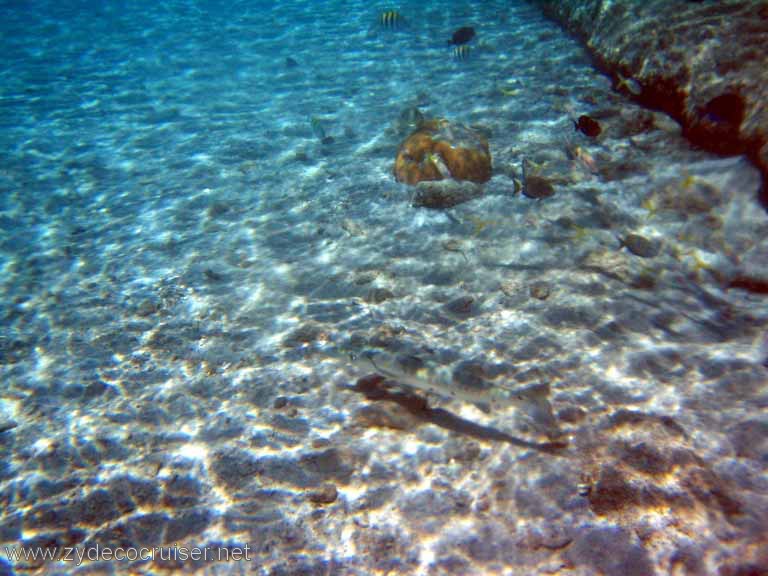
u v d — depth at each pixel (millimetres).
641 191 3025
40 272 3172
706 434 2086
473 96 4246
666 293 2578
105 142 4461
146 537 2059
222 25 7812
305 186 3600
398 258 2938
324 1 8375
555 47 4711
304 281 2904
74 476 2227
